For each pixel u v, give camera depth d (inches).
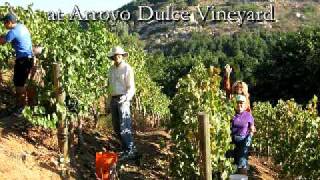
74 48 363.6
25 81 344.2
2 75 448.5
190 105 323.6
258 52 4168.3
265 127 657.0
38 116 305.0
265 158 643.5
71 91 328.2
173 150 334.6
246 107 366.3
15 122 338.6
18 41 337.7
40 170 278.4
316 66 1838.1
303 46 1897.1
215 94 329.7
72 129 333.4
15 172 259.8
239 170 362.3
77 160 323.3
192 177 326.3
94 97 423.2
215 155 315.9
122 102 348.2
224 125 319.0
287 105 581.0
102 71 454.9
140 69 791.7
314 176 459.5
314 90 1860.2
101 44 505.0
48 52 318.7
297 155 483.8
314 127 468.4
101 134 417.1
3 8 482.9
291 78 1919.3
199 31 6776.6
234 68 2716.5
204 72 400.5
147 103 781.9
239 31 6574.8
